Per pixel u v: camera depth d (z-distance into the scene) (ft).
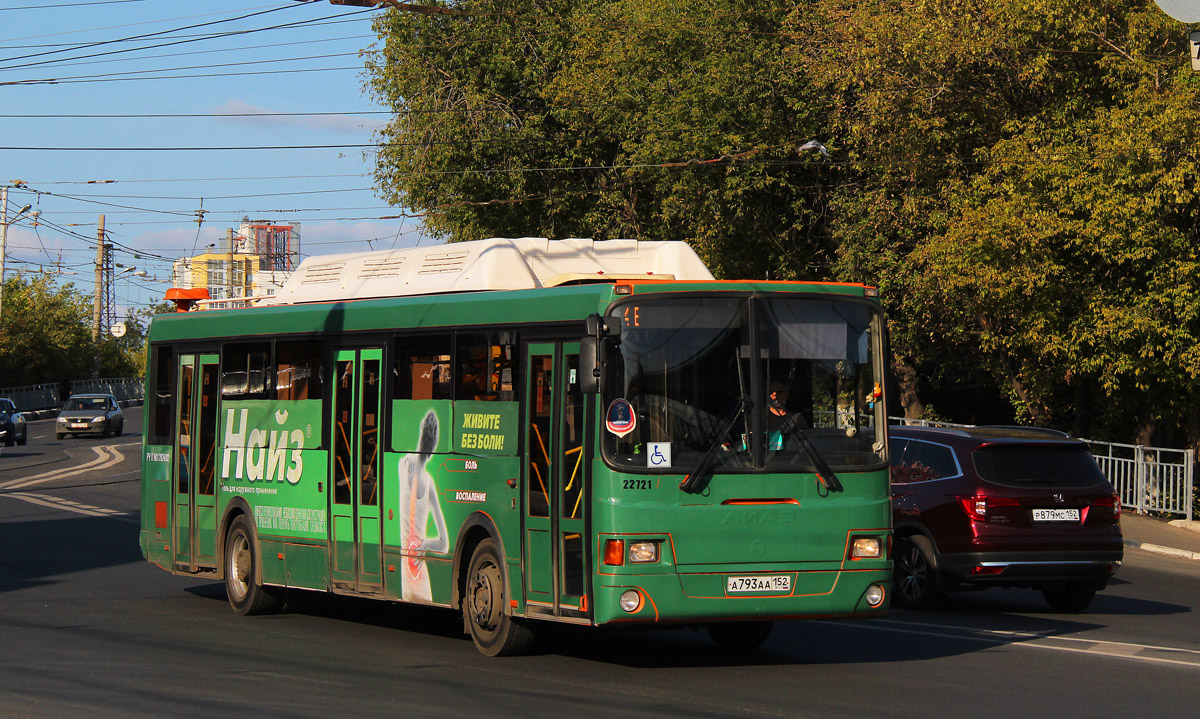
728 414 31.45
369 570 38.91
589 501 31.01
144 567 56.85
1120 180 72.59
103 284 306.14
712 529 30.91
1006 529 42.32
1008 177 79.92
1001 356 90.84
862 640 37.88
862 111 94.07
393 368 38.52
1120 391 89.20
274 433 43.24
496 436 34.47
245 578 44.14
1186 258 74.54
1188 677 31.58
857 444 32.53
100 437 174.81
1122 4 80.48
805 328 32.45
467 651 35.99
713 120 101.55
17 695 29.09
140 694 29.30
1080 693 29.50
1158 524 73.61
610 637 38.78
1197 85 72.43
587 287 32.24
